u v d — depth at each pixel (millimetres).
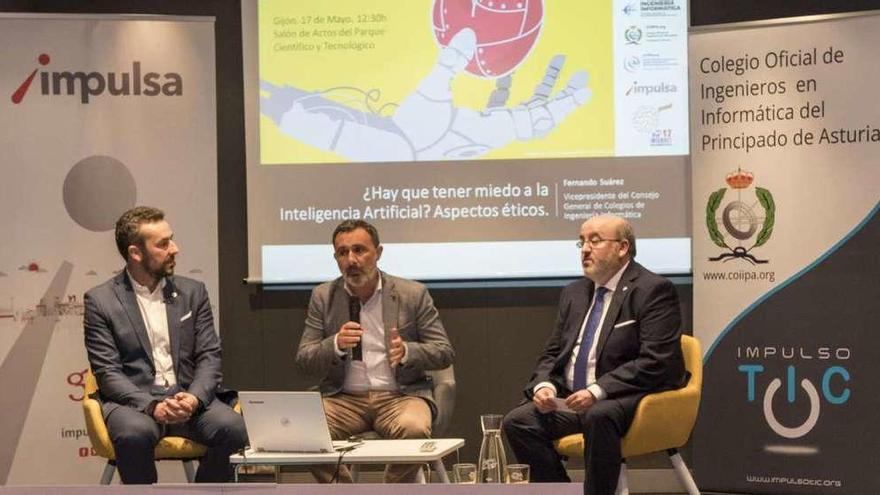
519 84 5520
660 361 4438
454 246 5535
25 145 5363
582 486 3066
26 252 5359
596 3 5500
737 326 5254
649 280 4590
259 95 5535
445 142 5535
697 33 5328
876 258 5023
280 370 5598
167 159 5422
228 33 5609
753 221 5230
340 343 4539
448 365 4758
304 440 3871
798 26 5164
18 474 5352
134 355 4656
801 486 5121
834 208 5098
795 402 5141
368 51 5535
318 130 5539
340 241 4727
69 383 5371
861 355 5031
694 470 5320
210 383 4609
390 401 4719
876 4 5398
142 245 4645
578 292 4812
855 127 5066
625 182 5508
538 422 4543
